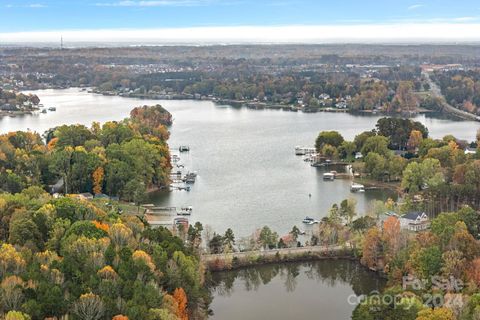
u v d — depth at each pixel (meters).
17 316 191.38
